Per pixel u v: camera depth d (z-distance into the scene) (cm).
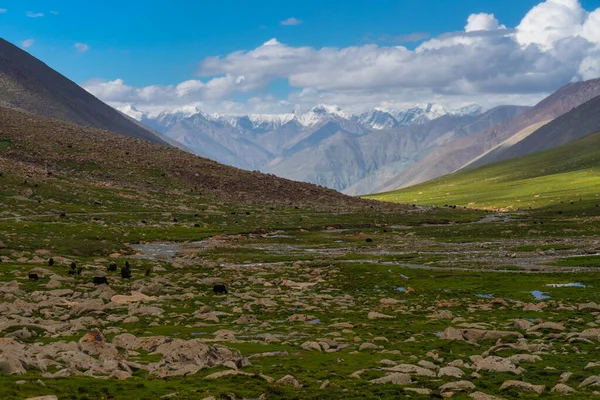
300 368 3950
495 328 5797
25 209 17562
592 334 5253
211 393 3036
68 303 6594
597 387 3472
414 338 5269
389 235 18875
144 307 6475
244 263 12588
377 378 3631
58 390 2841
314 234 18850
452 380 3650
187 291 8381
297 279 10150
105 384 3092
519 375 3822
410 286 9438
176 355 3984
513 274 10450
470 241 16838
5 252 11156
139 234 16375
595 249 13338
